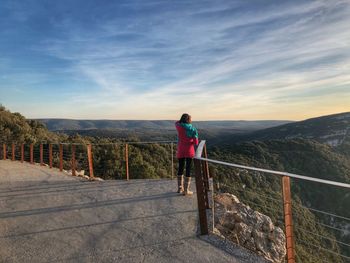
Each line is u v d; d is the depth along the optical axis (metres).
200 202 5.28
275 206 23.31
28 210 7.25
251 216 7.23
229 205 7.40
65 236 5.46
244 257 4.42
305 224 20.55
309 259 16.64
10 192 9.44
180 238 5.13
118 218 6.32
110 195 8.33
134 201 7.55
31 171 14.91
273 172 3.81
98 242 5.12
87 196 8.38
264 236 6.59
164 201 7.39
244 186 25.89
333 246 23.84
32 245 5.11
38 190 9.58
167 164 37.47
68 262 4.43
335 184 3.05
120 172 31.75
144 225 5.82
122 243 5.03
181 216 6.22
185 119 7.72
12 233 5.72
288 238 3.84
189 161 7.80
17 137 38.00
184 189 7.88
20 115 46.94
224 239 5.11
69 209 7.18
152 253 4.61
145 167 32.41
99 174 31.14
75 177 12.35
